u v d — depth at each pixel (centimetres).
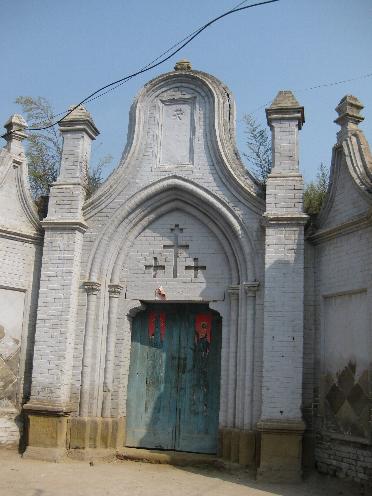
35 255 1269
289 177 1170
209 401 1213
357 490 974
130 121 1308
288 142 1194
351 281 1065
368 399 989
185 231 1254
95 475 1033
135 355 1264
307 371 1122
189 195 1239
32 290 1252
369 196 1044
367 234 1042
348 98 1162
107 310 1234
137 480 1011
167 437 1215
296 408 1073
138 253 1263
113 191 1267
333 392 1081
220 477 1062
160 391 1240
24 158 1295
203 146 1257
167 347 1258
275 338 1107
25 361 1221
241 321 1158
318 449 1086
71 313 1202
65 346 1178
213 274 1220
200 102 1286
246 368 1128
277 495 946
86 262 1247
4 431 1173
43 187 1998
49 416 1152
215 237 1237
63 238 1231
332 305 1119
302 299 1115
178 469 1118
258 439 1091
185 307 1269
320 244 1160
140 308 1249
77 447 1158
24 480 970
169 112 1302
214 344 1238
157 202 1257
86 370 1194
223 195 1218
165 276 1241
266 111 1214
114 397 1204
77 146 1288
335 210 1141
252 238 1182
